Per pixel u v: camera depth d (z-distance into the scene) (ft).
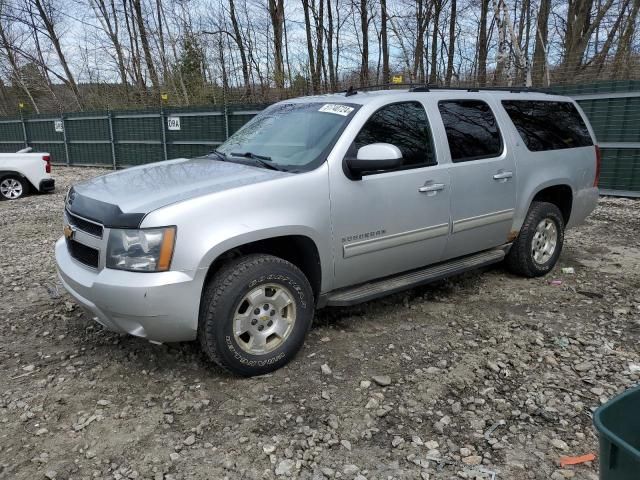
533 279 17.88
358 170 12.25
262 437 9.66
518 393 11.03
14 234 27.22
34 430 9.98
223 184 11.33
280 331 11.77
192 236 10.36
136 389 11.33
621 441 5.72
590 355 12.60
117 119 58.70
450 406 10.59
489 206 15.62
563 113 18.58
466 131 15.21
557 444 9.41
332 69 89.25
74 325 14.73
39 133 68.90
